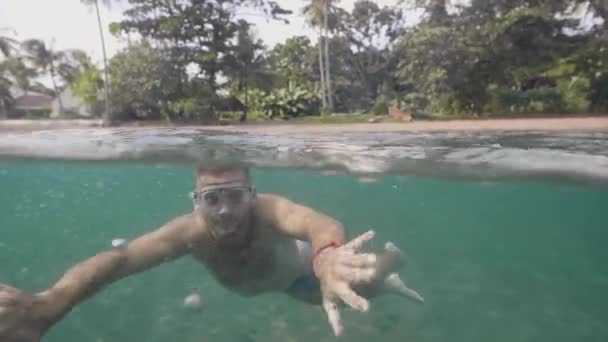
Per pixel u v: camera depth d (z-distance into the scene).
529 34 28.22
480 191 11.18
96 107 38.22
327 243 3.29
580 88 28.09
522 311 7.41
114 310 6.42
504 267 12.40
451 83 28.83
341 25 48.22
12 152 8.26
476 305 7.52
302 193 13.91
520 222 19.72
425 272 10.20
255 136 9.01
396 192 12.84
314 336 5.73
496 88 29.06
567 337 6.23
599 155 6.22
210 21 32.72
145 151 7.71
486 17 28.41
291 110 36.75
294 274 4.67
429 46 28.58
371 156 7.46
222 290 7.34
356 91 52.88
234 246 4.33
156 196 15.55
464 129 11.75
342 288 2.62
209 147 6.96
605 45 28.00
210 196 4.03
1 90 60.25
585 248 18.02
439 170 8.20
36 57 59.38
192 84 34.00
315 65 51.62
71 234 14.43
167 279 7.74
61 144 7.85
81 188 13.87
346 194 13.89
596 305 8.20
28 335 2.97
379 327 6.11
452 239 19.61
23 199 16.06
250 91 37.53
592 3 28.33
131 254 3.85
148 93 33.03
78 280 3.40
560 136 8.75
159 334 5.64
